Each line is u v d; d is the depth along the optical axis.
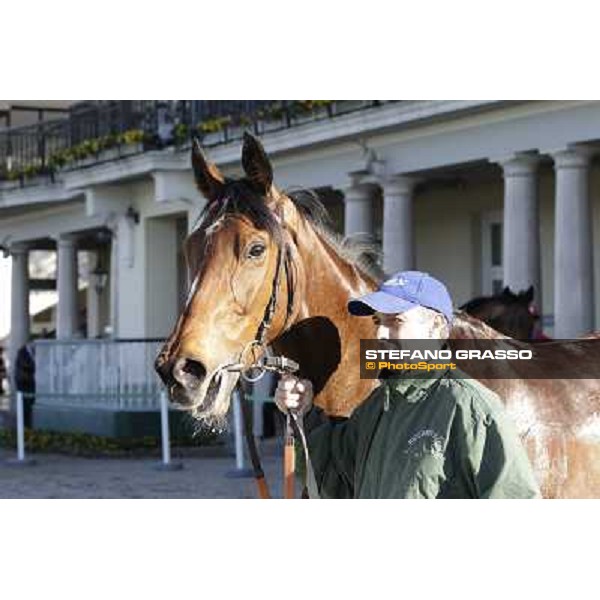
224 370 3.78
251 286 3.85
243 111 16.34
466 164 13.54
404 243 14.36
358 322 4.25
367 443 3.82
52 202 22.80
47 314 32.50
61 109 25.00
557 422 4.31
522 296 8.39
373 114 13.70
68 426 17.94
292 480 4.11
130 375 16.94
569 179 12.16
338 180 15.19
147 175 18.47
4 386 31.78
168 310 20.36
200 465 14.12
